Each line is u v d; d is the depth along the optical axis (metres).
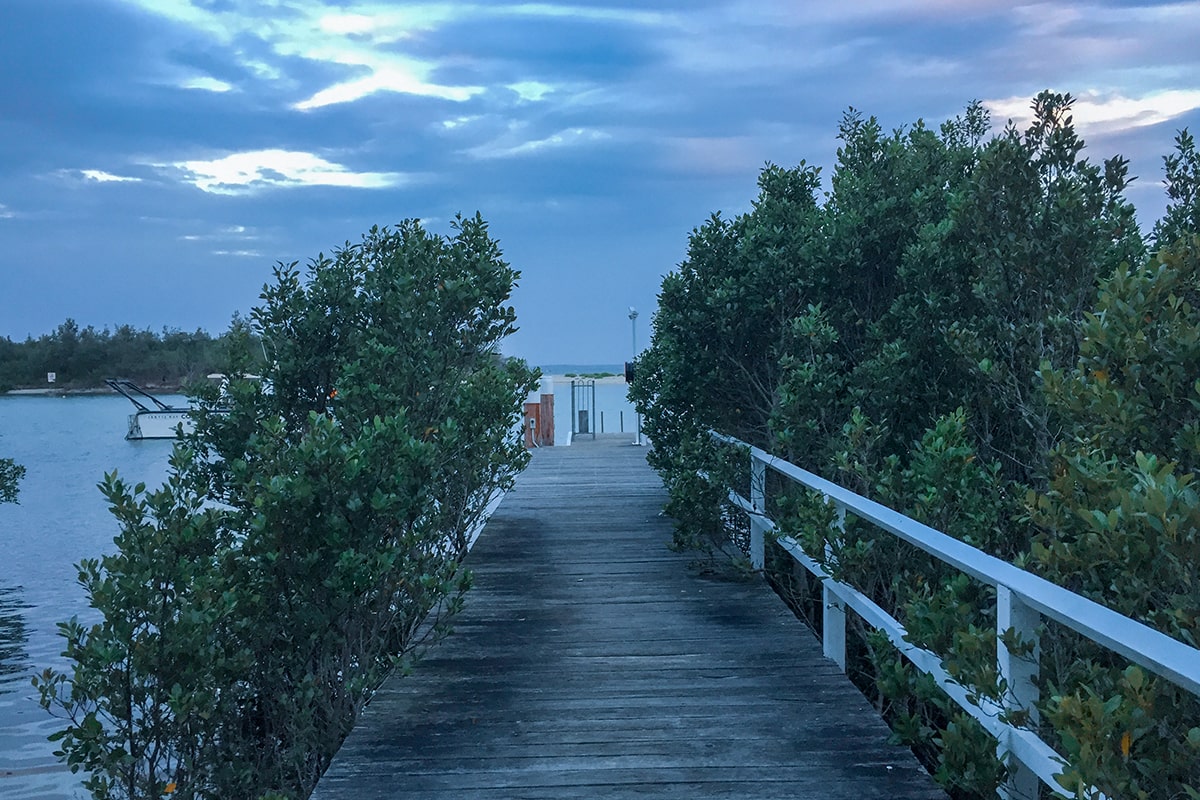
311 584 5.06
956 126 10.16
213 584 4.73
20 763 8.45
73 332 108.62
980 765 3.55
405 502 5.28
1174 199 8.43
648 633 6.64
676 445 9.87
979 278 7.35
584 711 5.16
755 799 4.09
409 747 4.71
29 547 19.94
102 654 4.36
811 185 9.80
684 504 8.25
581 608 7.34
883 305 8.57
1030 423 6.56
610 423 33.47
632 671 5.83
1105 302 3.98
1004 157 6.76
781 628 6.75
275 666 5.33
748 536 8.71
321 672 5.29
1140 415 3.71
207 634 4.58
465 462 8.37
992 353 6.79
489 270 7.95
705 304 8.73
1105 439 3.89
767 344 8.86
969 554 3.56
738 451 8.16
